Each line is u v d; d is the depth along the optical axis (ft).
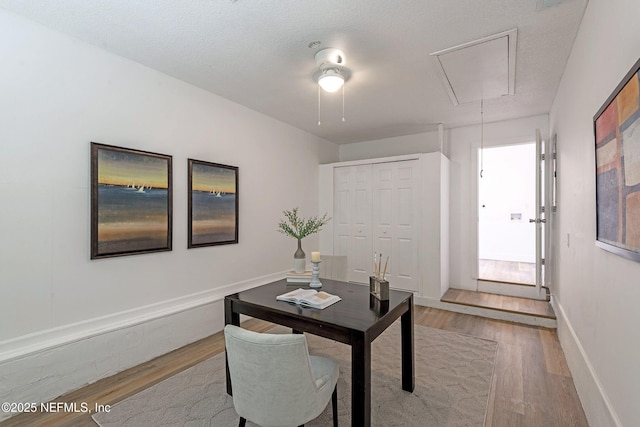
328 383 5.30
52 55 6.90
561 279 9.75
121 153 8.03
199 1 5.98
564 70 8.74
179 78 9.37
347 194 15.74
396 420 6.06
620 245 4.31
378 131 15.25
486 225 22.58
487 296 13.44
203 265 10.22
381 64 8.42
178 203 9.46
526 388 7.18
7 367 6.18
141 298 8.54
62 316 7.05
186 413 6.25
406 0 5.94
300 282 8.16
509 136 13.44
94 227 7.50
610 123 4.68
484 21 6.56
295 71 8.93
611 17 4.85
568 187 8.55
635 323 4.00
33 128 6.64
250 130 12.03
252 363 4.64
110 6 6.14
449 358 8.66
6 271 6.29
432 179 13.47
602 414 5.22
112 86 7.92
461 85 9.80
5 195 6.28
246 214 11.84
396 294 7.21
